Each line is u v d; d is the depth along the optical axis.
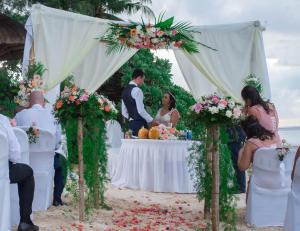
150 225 5.55
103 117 5.77
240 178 7.75
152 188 8.12
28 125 5.98
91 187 5.92
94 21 7.69
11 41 10.55
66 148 6.01
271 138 5.49
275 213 5.50
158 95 15.43
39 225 5.13
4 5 16.83
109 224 5.50
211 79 7.71
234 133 5.56
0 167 4.41
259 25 7.73
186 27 7.54
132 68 15.78
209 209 5.90
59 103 5.50
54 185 6.36
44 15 7.48
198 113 4.93
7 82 9.28
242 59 7.74
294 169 4.07
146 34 7.33
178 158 7.99
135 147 8.33
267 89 7.69
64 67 7.52
